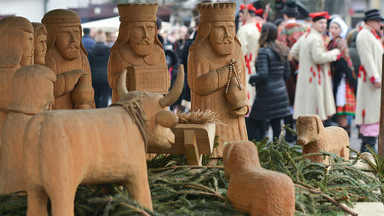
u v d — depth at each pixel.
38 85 3.19
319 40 8.66
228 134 4.73
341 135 4.58
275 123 8.05
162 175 3.64
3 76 3.51
